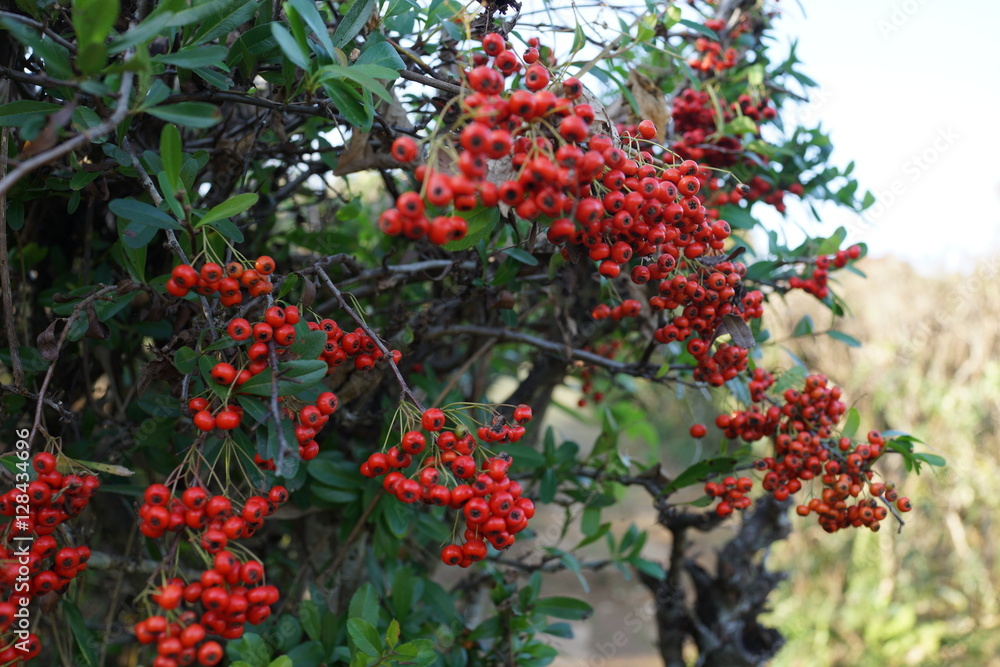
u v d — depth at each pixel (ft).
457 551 1.32
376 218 2.48
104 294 1.37
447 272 1.72
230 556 1.22
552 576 5.35
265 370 1.29
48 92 1.41
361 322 1.36
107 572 1.94
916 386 4.94
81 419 1.72
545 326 2.09
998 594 4.42
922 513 4.77
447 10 1.46
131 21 1.37
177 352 1.31
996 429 4.73
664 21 1.69
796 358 1.78
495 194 1.21
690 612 2.16
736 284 1.47
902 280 5.26
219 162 1.60
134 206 1.28
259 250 1.89
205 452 1.38
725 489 1.65
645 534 1.97
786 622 4.66
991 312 4.84
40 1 1.33
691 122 1.87
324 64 1.32
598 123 1.35
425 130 1.60
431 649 1.47
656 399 5.25
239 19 1.32
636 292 1.80
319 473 1.65
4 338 1.57
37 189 1.49
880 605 4.57
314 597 1.68
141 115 1.52
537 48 1.43
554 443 1.87
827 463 1.58
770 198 1.95
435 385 1.89
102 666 1.71
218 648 1.19
